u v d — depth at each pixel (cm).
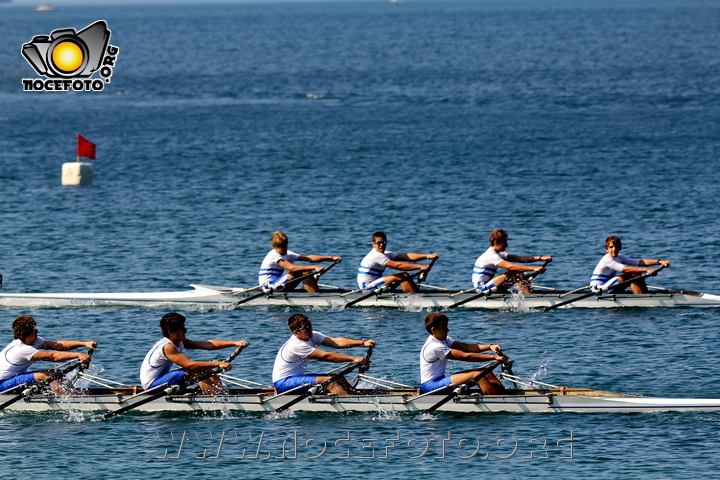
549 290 9206
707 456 5238
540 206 13850
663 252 10925
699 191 14712
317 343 6194
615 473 5038
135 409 6178
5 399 6122
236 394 6144
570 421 5862
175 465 5247
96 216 13538
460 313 8794
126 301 9125
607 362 7069
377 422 5916
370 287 9094
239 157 19675
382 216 13350
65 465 5244
